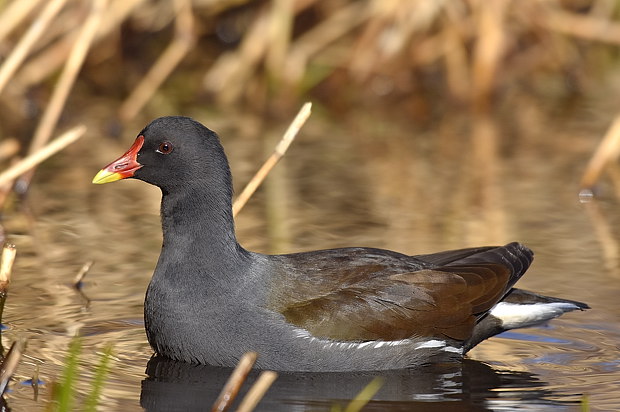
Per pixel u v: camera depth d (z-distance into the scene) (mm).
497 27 19953
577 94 21219
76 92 20094
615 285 11273
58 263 11891
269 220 13562
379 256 10047
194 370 9305
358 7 20719
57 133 17562
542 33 21453
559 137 18078
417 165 16453
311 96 20609
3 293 10164
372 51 20484
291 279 9633
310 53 20328
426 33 20719
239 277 9523
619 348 9883
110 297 10930
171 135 9742
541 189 15180
